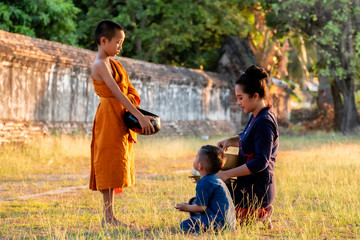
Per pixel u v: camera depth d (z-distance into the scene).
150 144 24.81
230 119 46.12
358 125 42.59
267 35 51.09
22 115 23.47
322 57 44.53
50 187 11.86
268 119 7.08
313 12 40.59
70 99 26.91
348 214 8.06
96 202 9.76
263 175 7.15
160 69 36.44
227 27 45.09
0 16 32.78
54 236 6.62
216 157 6.80
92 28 43.75
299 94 79.50
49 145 21.30
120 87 7.28
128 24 43.44
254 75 7.24
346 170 14.86
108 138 7.09
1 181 13.03
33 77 24.20
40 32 36.09
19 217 8.07
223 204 6.74
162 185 12.33
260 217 7.29
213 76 43.50
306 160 18.70
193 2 44.19
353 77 41.44
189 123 38.81
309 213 8.52
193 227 6.81
